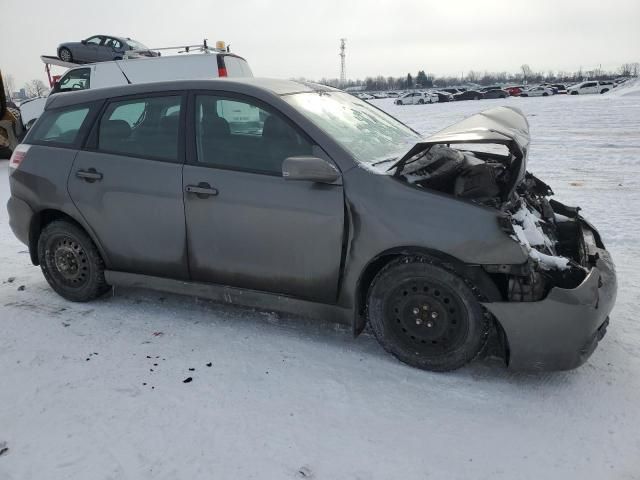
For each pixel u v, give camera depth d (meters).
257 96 3.40
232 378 3.12
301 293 3.33
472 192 3.13
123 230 3.76
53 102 4.14
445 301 3.00
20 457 2.50
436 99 49.41
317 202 3.14
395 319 3.17
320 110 3.55
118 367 3.26
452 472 2.38
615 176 9.28
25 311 4.07
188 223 3.51
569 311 2.77
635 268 4.84
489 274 2.94
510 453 2.49
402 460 2.46
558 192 8.16
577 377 3.08
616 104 28.77
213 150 3.47
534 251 2.89
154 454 2.51
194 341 3.57
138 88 3.78
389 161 3.34
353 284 3.16
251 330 3.71
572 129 17.08
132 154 3.71
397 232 2.97
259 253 3.35
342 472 2.38
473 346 2.99
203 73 11.38
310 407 2.85
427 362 3.12
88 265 4.04
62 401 2.92
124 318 3.93
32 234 4.23
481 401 2.88
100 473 2.39
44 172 3.99
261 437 2.61
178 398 2.93
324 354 3.38
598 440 2.56
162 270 3.74
